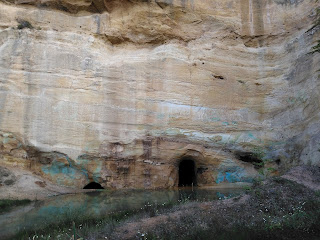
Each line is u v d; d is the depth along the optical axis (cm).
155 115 1277
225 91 1361
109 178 1188
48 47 1212
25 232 674
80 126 1186
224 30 1429
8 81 1148
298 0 1405
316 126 1151
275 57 1423
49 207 895
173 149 1263
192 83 1335
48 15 1253
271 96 1380
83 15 1312
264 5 1477
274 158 1273
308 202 728
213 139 1302
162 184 1234
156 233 627
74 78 1216
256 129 1345
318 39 1243
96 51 1287
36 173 1129
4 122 1112
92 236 631
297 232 590
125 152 1223
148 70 1315
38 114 1149
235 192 1054
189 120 1298
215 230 620
